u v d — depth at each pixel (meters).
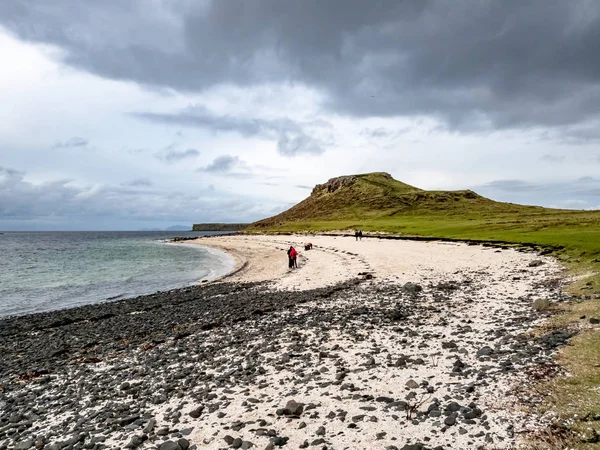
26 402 13.23
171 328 23.12
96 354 18.84
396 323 19.30
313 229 169.75
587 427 7.89
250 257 81.44
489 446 7.79
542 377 10.66
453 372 12.05
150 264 73.12
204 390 12.46
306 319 21.88
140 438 9.45
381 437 8.59
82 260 82.56
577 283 24.22
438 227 109.19
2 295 41.59
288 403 10.38
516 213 177.88
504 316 18.62
